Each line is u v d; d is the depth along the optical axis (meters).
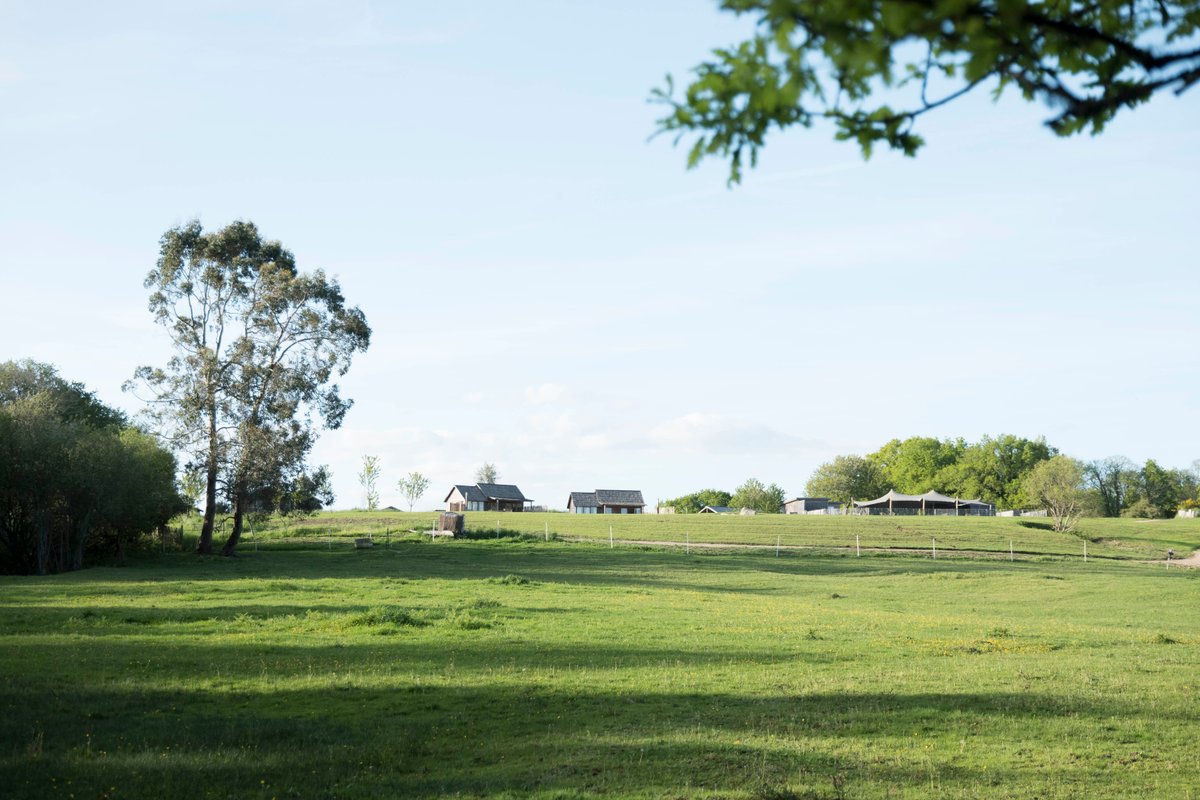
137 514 62.78
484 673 21.78
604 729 16.19
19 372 78.44
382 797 12.39
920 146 3.90
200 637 27.59
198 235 75.81
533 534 96.62
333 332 76.62
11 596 39.44
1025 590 52.56
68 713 16.91
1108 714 17.12
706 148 3.77
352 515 130.12
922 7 3.14
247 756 14.34
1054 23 3.60
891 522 119.12
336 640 27.25
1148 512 192.62
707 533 103.81
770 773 13.34
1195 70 3.70
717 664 23.41
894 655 25.34
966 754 14.39
